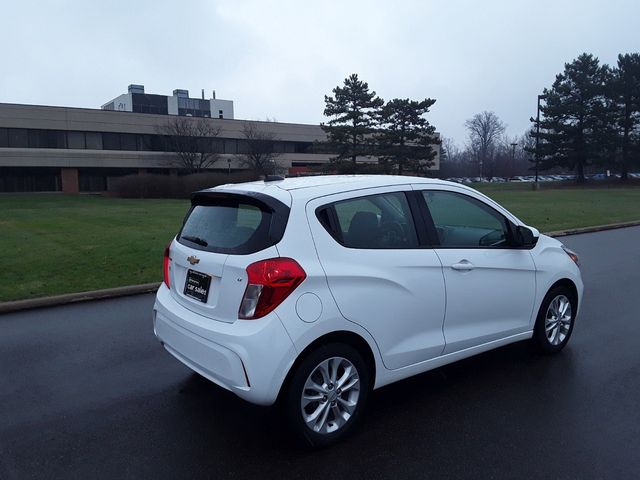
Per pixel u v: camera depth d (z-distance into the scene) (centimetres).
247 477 318
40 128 5197
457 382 454
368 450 347
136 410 408
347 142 4975
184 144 5625
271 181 397
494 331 446
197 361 357
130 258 1013
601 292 786
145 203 3409
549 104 5481
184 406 415
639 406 406
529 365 490
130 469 328
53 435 370
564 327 523
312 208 354
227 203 386
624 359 505
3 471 326
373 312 360
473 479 314
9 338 582
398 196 402
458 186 446
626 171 5725
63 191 5331
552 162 5419
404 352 383
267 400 324
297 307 328
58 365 502
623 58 5338
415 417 391
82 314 675
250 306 327
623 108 5391
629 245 1298
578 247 1266
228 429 378
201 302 365
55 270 905
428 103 4953
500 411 399
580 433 366
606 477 315
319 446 347
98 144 5500
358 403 363
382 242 380
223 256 350
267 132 6219
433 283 395
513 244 466
